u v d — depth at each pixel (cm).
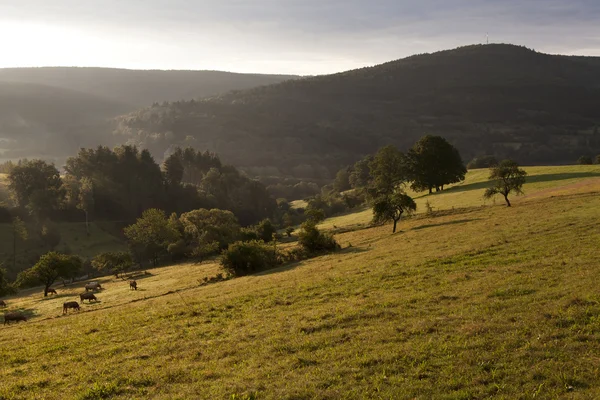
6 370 2034
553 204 6384
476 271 3056
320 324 2161
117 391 1577
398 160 12744
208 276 6038
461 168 11744
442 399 1301
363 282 3197
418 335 1845
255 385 1495
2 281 6600
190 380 1625
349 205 16712
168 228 12194
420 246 4709
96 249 13975
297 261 5806
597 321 1759
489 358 1542
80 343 2411
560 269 2733
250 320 2492
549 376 1384
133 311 3403
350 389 1407
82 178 17788
